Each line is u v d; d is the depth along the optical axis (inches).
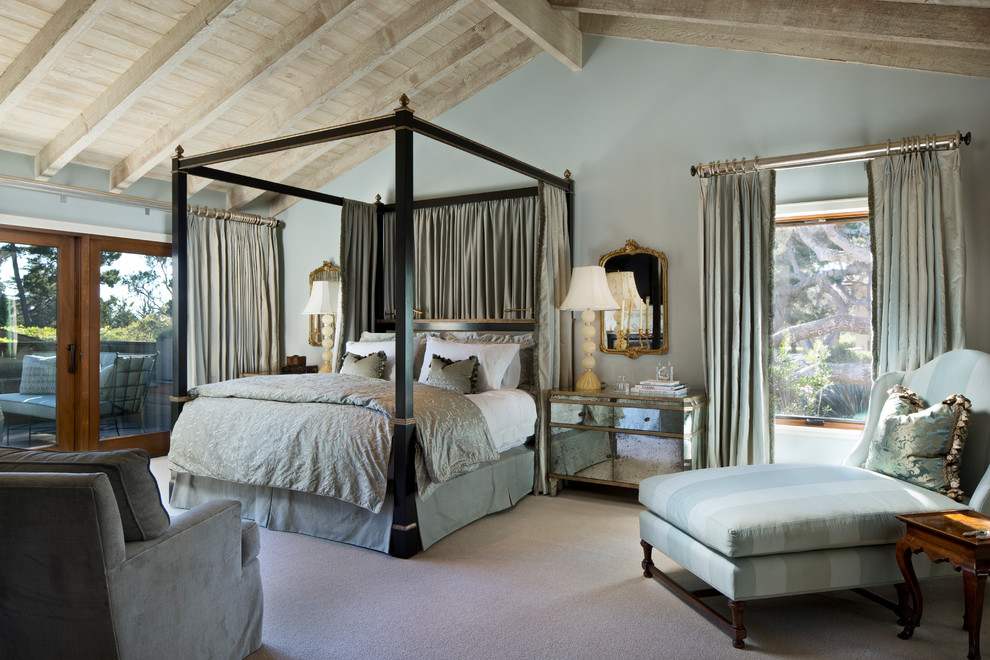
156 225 225.5
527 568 125.3
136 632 70.2
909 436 119.0
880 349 151.5
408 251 131.6
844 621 104.2
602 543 139.6
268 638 97.7
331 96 191.2
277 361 253.4
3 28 146.9
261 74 172.1
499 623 102.5
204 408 157.5
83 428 207.8
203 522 81.6
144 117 189.9
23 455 74.2
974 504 105.7
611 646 95.3
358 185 240.8
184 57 159.2
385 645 95.6
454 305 217.2
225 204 249.3
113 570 67.1
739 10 154.3
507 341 197.9
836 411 167.5
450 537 143.6
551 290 183.2
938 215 145.1
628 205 190.2
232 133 211.0
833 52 162.4
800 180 166.4
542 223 179.5
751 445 163.8
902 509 103.1
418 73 202.4
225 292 236.5
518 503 171.5
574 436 175.8
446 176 220.5
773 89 170.9
